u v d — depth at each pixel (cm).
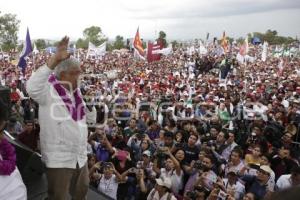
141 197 699
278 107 1244
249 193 596
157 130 1017
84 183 298
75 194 298
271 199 100
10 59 3766
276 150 832
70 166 273
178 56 4709
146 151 820
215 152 809
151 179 721
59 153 268
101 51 3609
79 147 278
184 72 3253
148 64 3781
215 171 727
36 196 275
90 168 729
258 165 725
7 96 224
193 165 725
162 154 763
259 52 5484
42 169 290
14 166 195
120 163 763
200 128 1030
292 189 98
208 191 657
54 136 266
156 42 2817
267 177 646
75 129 271
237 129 1071
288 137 869
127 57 4834
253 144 841
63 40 251
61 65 264
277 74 2994
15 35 4712
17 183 192
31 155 272
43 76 251
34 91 254
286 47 5506
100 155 786
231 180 658
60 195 273
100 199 337
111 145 838
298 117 1095
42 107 266
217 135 914
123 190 714
